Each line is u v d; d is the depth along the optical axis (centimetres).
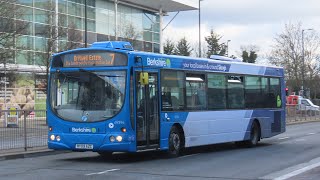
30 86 3728
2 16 2188
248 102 1852
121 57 1311
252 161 1376
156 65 1405
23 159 1470
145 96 1353
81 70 1337
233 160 1402
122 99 1290
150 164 1296
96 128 1295
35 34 3666
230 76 1758
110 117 1288
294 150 1719
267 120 1966
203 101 1606
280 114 2069
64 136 1327
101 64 1325
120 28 4622
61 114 1339
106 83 1311
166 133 1428
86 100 1320
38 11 3700
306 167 1234
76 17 4216
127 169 1188
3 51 2302
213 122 1644
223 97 1711
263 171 1159
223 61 1734
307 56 6138
